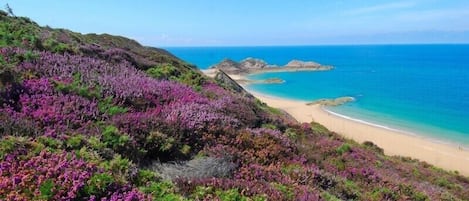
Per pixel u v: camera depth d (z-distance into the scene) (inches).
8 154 283.0
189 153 424.5
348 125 1999.3
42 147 305.4
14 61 521.0
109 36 1457.9
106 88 515.8
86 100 457.4
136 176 311.4
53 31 950.4
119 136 376.8
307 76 4916.3
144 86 577.9
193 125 472.7
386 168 697.6
